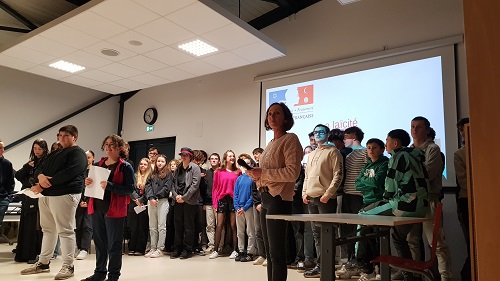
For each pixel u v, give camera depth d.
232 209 5.02
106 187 2.90
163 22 4.12
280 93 5.71
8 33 6.38
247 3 5.74
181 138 7.12
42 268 3.59
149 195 4.99
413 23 4.52
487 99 1.19
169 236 5.24
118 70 5.77
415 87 4.39
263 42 4.69
